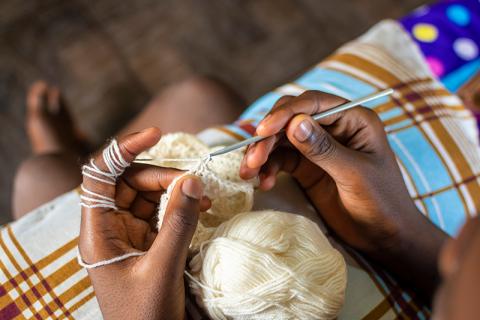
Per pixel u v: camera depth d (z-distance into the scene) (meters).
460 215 0.84
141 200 0.66
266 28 1.55
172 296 0.55
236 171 0.67
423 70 0.99
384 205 0.65
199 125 1.08
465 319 0.27
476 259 0.27
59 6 1.54
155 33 1.54
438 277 0.71
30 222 0.77
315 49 1.54
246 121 0.91
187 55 1.52
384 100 0.90
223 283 0.56
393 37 1.02
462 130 0.93
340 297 0.58
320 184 0.74
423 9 1.15
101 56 1.50
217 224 0.67
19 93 1.45
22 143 1.41
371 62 0.96
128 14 1.55
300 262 0.57
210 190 0.63
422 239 0.70
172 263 0.53
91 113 1.45
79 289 0.70
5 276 0.72
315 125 0.57
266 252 0.56
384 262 0.75
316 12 1.57
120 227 0.61
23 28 1.51
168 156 0.71
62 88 1.47
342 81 0.94
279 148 0.71
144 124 1.13
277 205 0.78
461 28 1.11
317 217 0.78
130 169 0.62
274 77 1.51
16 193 1.04
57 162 1.04
